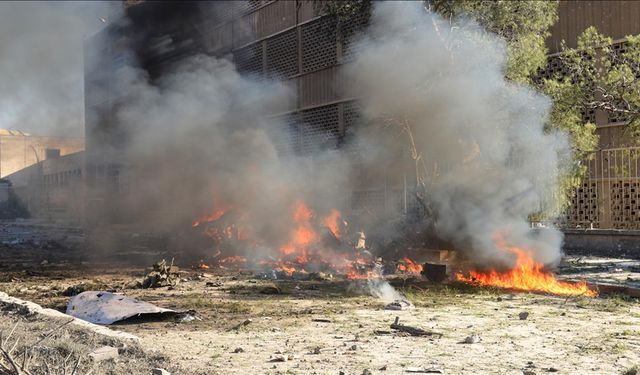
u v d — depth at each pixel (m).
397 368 5.55
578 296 10.44
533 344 6.61
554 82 14.58
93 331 6.70
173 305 9.74
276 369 5.51
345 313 8.81
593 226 19.25
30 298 10.91
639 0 18.41
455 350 6.30
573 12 20.06
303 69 30.45
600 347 6.45
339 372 5.37
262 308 9.36
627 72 13.59
